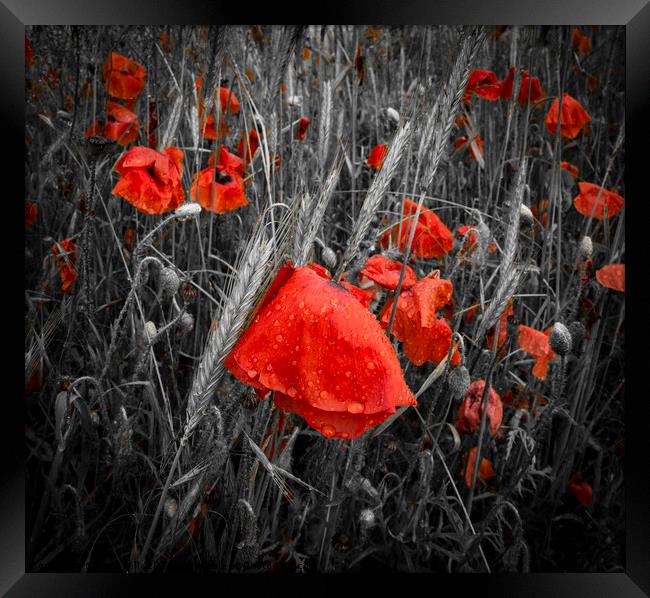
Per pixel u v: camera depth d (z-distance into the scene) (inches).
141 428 25.3
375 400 16.3
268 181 23.0
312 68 38.2
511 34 35.0
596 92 37.8
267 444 20.4
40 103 30.4
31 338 24.5
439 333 21.8
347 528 24.1
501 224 29.3
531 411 27.6
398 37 38.6
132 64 31.3
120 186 23.6
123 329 23.2
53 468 21.8
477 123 36.6
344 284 18.1
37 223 28.0
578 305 28.3
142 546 22.2
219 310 18.2
